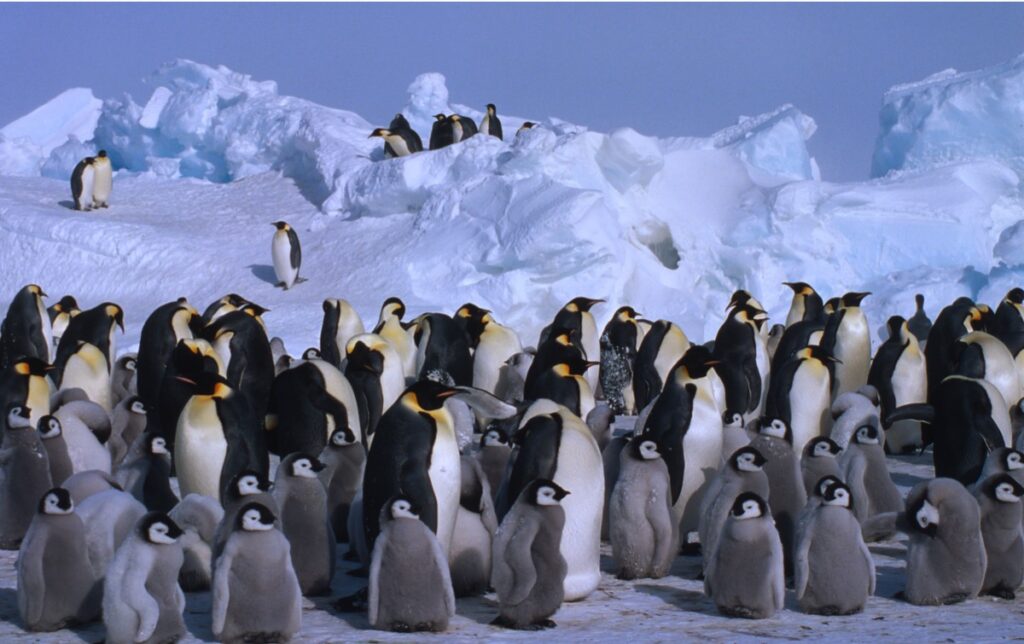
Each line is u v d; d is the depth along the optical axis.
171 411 16.88
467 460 12.07
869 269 40.03
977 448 15.16
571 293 34.84
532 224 34.78
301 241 40.41
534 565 10.63
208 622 10.80
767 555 10.97
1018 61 44.69
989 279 36.19
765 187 40.09
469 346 23.02
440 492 11.45
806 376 17.88
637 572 12.48
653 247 39.16
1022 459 13.02
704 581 11.52
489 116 47.28
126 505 11.10
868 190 41.16
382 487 11.34
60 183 46.84
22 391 16.27
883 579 12.65
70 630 10.66
